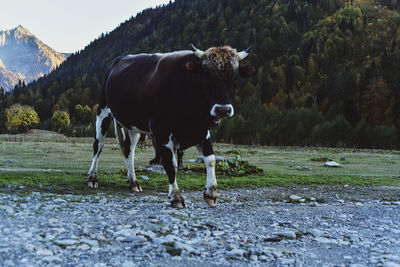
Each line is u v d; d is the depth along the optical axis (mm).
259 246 4395
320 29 192250
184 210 6449
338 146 75562
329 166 18406
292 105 133625
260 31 196125
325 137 82125
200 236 4680
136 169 12336
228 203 7746
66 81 196750
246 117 108312
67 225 4605
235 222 5766
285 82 153875
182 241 4328
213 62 5742
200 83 6062
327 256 4203
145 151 24734
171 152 6699
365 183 12312
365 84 110625
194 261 3695
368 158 25219
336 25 189625
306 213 7008
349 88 115250
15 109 118188
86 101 163750
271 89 145000
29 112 116000
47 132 119188
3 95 183500
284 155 26406
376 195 10109
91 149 24188
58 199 6562
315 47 175750
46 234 4070
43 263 3246
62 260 3367
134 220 5258
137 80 7297
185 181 10500
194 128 6469
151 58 7488
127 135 8711
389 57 128500
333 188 11180
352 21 190250
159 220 5383
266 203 8102
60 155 18266
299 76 155250
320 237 5066
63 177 9406
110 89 8133
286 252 4238
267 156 25094
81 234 4262
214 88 5750
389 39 176375
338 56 169875
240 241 4562
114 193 8070
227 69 5723
